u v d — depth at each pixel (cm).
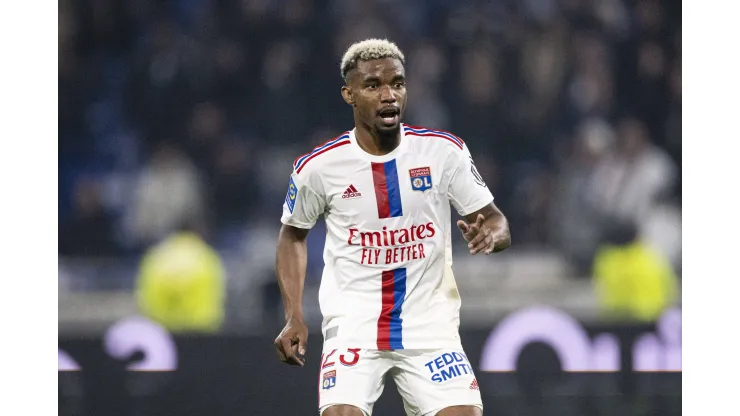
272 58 4628
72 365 2267
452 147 1451
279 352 1434
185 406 2106
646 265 3412
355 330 1426
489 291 3597
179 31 4700
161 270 3216
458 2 4722
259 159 4384
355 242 1434
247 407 2109
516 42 4672
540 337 2275
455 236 3700
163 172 4162
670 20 4722
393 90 1395
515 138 4484
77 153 4547
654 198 4081
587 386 2156
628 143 4116
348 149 1436
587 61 4628
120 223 4266
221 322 3094
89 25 4694
